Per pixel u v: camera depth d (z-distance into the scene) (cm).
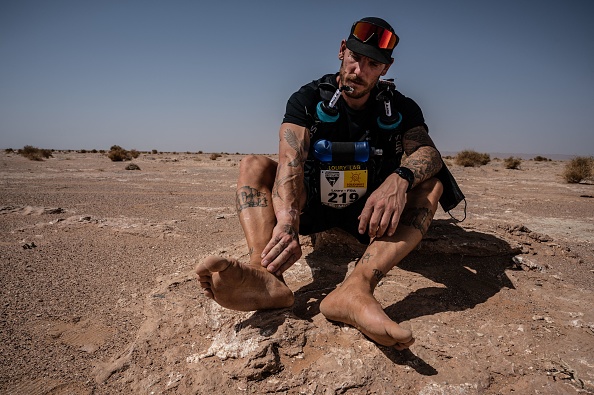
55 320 254
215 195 931
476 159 2503
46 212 629
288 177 224
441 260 303
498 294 258
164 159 3141
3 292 294
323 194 251
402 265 292
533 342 201
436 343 193
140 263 368
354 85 230
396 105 253
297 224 218
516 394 169
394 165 261
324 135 248
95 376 195
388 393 167
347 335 196
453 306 236
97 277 331
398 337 164
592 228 557
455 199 256
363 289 196
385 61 223
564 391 170
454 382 172
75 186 1128
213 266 173
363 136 247
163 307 253
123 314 262
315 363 181
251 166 246
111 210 680
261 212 230
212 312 228
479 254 308
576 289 273
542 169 2212
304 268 280
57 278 327
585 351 195
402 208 215
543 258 327
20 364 205
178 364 194
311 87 246
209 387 177
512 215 662
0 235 468
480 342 197
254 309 200
